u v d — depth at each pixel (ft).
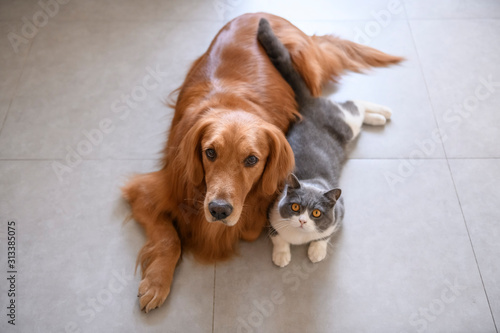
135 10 10.59
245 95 7.04
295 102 7.96
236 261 7.19
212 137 5.88
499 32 10.17
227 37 7.89
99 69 9.60
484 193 7.93
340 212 6.93
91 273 7.04
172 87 9.32
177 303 6.75
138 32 10.21
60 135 8.63
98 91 9.27
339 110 8.05
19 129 8.71
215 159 5.95
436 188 7.98
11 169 8.17
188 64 9.68
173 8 10.62
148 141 8.57
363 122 8.75
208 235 6.97
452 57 9.78
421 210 7.73
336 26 10.31
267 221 7.35
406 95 9.20
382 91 9.27
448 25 10.33
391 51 9.89
